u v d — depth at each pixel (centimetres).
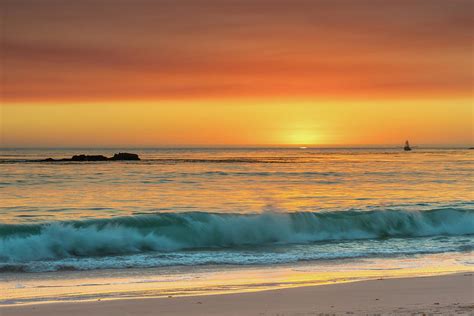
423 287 1376
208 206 3919
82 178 6831
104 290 1420
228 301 1217
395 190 5372
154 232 2345
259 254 2114
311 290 1341
